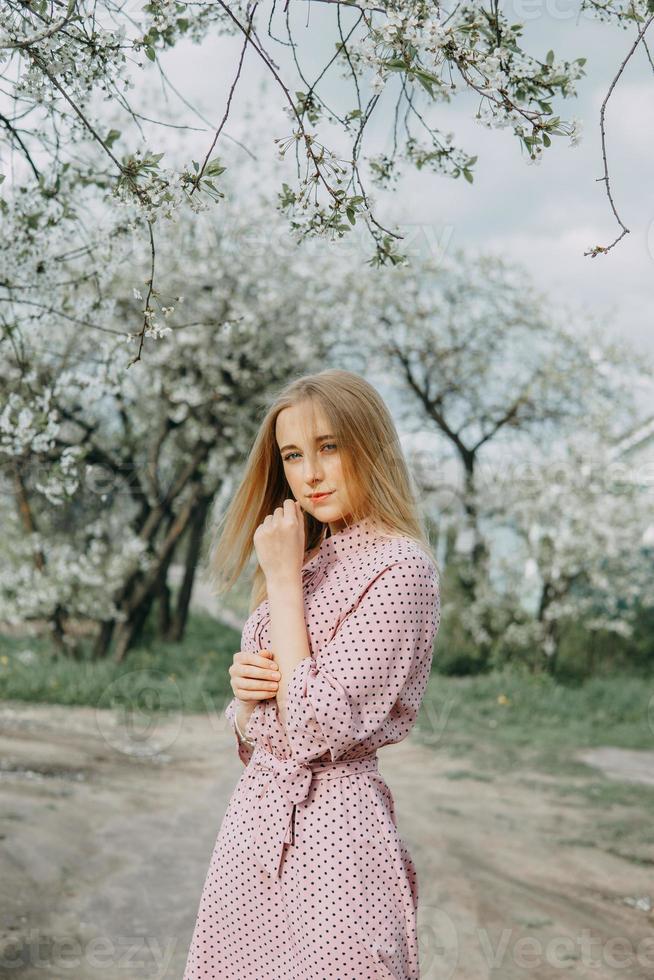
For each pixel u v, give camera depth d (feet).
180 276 28.68
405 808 16.84
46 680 27.27
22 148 8.71
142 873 12.32
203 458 32.53
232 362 30.55
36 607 30.27
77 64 6.72
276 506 6.29
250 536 6.33
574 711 28.27
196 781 18.08
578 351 35.96
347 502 5.60
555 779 19.94
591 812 17.22
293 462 5.68
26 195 9.61
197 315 30.12
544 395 35.88
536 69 6.06
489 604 34.65
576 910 12.07
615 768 21.39
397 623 5.14
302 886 5.01
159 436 32.63
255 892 5.17
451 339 35.83
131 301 24.62
